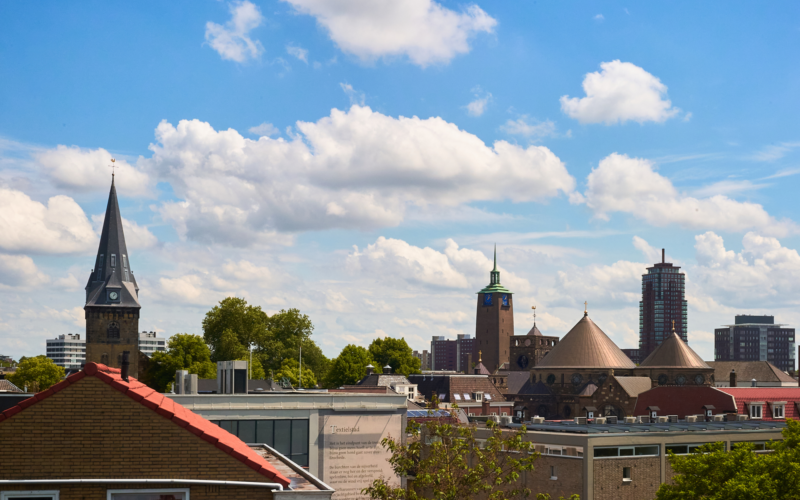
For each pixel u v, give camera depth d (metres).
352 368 198.62
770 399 131.62
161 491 22.86
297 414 55.88
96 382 22.95
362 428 57.34
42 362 189.88
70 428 22.67
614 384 176.12
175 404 27.92
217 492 23.09
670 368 193.50
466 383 191.25
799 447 51.81
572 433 62.91
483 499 64.81
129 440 22.94
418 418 71.19
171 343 175.88
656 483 63.56
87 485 22.44
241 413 54.66
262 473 23.61
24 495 22.12
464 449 38.78
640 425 75.75
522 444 39.38
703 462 49.72
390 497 38.88
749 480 45.72
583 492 60.41
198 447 23.31
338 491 56.31
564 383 196.62
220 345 193.75
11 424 22.39
